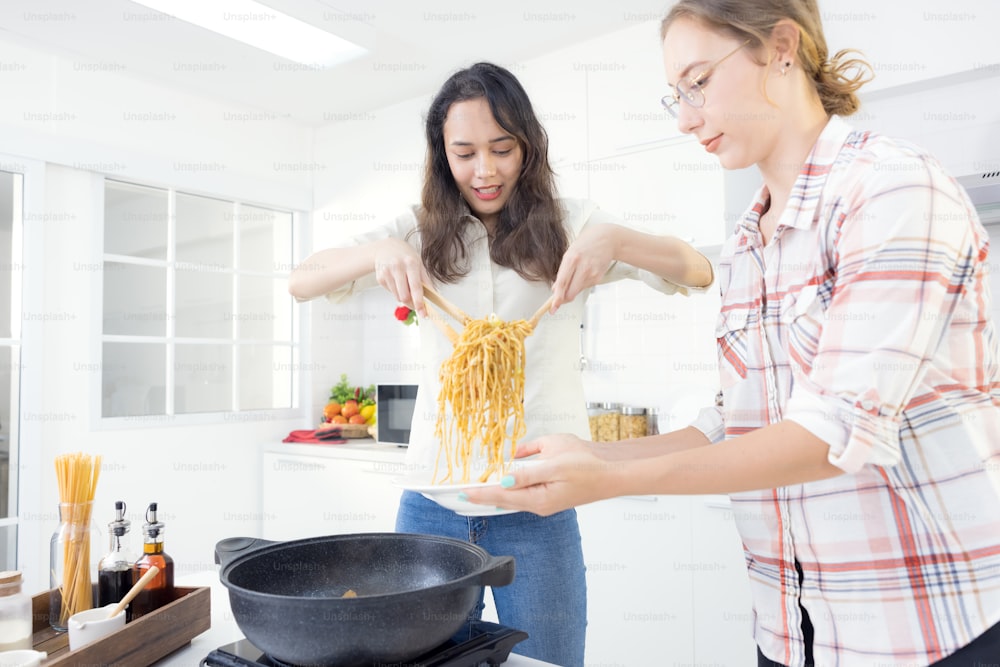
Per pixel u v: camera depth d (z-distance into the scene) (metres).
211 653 0.91
